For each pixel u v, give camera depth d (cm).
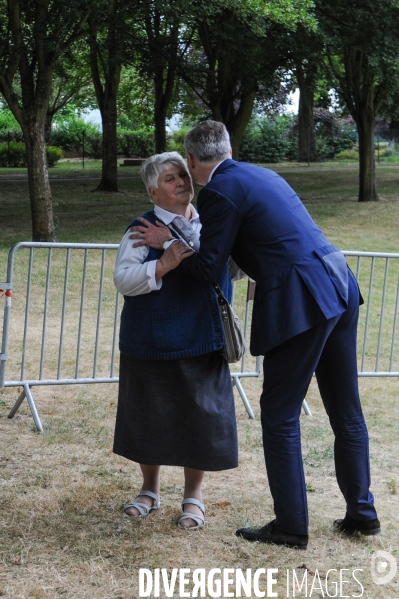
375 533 342
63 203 2062
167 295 327
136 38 1727
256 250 311
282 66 1683
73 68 2684
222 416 338
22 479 403
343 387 335
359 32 1662
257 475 428
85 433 490
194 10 1286
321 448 479
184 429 335
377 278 1214
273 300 308
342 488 343
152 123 3378
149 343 329
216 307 330
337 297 311
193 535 339
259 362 566
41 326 809
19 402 512
